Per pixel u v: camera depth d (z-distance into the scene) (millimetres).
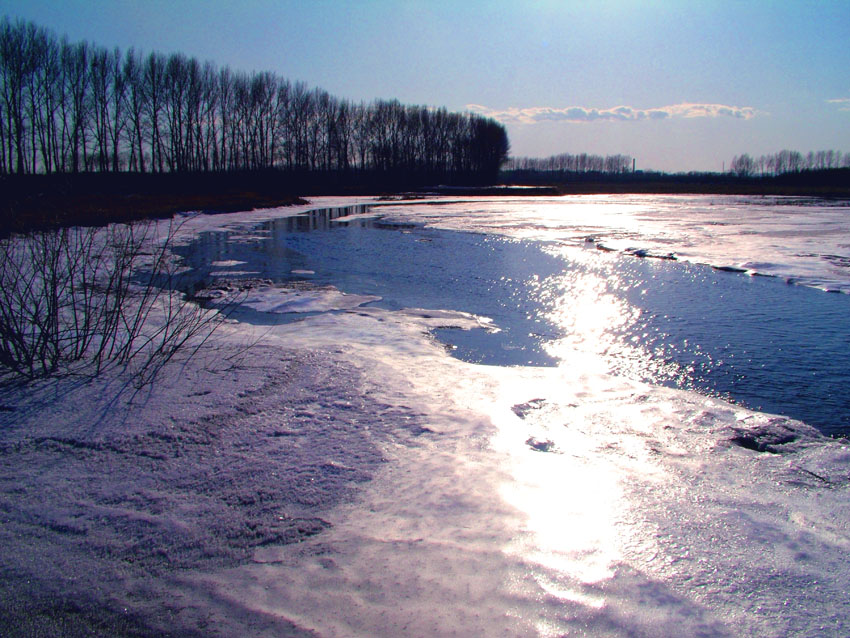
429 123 86125
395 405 5223
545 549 3092
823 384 6945
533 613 2580
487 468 4086
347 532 3217
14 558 2945
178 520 3301
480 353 7895
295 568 2895
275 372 5871
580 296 12023
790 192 72625
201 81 57844
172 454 4062
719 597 2740
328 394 5379
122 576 2836
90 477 3738
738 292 12453
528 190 72875
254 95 63281
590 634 2461
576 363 7562
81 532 3170
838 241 21219
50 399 4918
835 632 2508
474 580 2801
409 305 11000
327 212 38031
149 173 54062
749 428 5312
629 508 3625
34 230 6887
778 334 9125
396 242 21547
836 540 3342
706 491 3971
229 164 62688
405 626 2482
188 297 11320
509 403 5684
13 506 3389
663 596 2729
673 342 8688
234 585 2770
